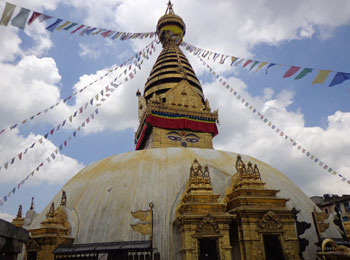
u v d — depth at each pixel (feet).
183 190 56.29
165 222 50.96
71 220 53.72
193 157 65.82
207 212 45.88
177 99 103.50
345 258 37.81
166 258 46.78
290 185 67.77
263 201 48.88
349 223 60.59
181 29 133.08
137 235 48.83
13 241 28.17
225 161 66.74
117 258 44.52
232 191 52.65
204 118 101.60
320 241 49.21
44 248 47.70
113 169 63.57
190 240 43.14
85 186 61.67
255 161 72.33
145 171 60.70
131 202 53.88
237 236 46.85
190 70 120.98
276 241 46.24
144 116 101.55
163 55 124.57
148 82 118.73
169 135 96.22
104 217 52.47
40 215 64.23
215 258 42.93
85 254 45.80
